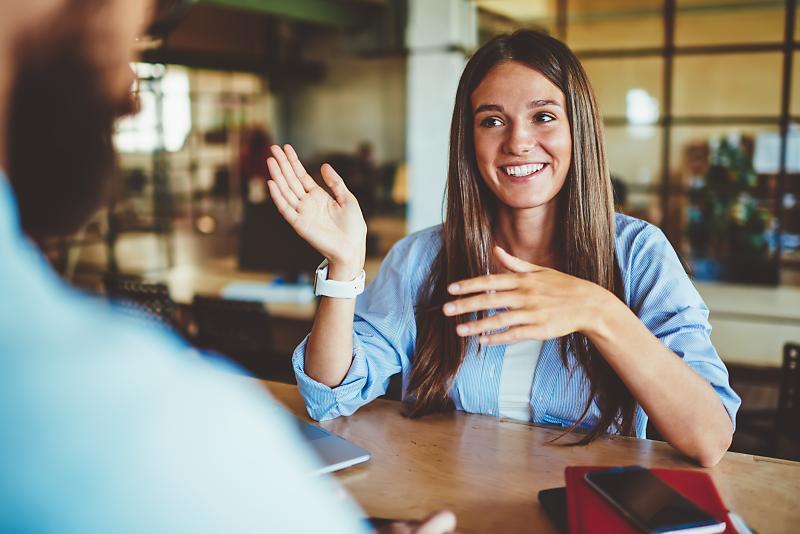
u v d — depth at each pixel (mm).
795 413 2213
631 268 1464
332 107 14688
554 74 1393
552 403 1418
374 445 1192
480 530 911
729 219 7773
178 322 3020
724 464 1114
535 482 1048
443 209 1639
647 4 8367
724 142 8102
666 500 833
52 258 323
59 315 314
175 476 338
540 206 1513
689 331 1313
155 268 8805
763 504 975
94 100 313
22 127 301
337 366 1318
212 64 10430
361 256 1300
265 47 13594
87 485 314
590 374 1376
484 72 1453
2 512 301
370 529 480
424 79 6371
